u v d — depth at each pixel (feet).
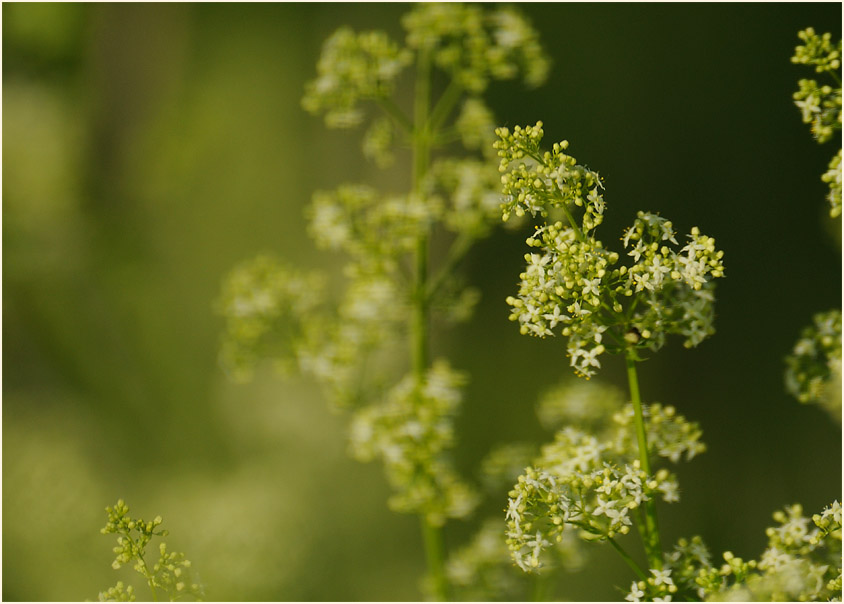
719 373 5.85
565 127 6.42
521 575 2.59
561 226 2.27
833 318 2.35
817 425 5.40
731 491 5.28
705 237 2.27
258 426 5.49
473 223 2.64
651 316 2.28
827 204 4.83
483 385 5.82
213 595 3.05
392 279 2.63
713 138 6.45
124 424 5.43
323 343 2.69
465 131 2.66
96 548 3.47
